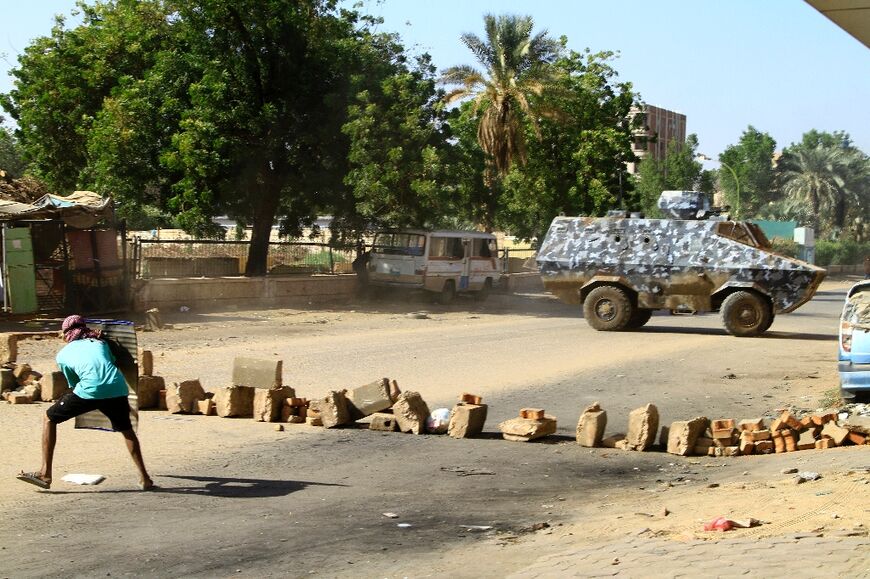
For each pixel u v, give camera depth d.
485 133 39.28
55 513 7.10
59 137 33.88
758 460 9.69
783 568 5.08
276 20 29.53
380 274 31.34
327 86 31.52
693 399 13.56
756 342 21.69
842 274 74.50
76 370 7.73
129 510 7.23
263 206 31.02
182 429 10.66
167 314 25.55
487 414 12.13
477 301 34.78
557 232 24.94
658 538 6.18
